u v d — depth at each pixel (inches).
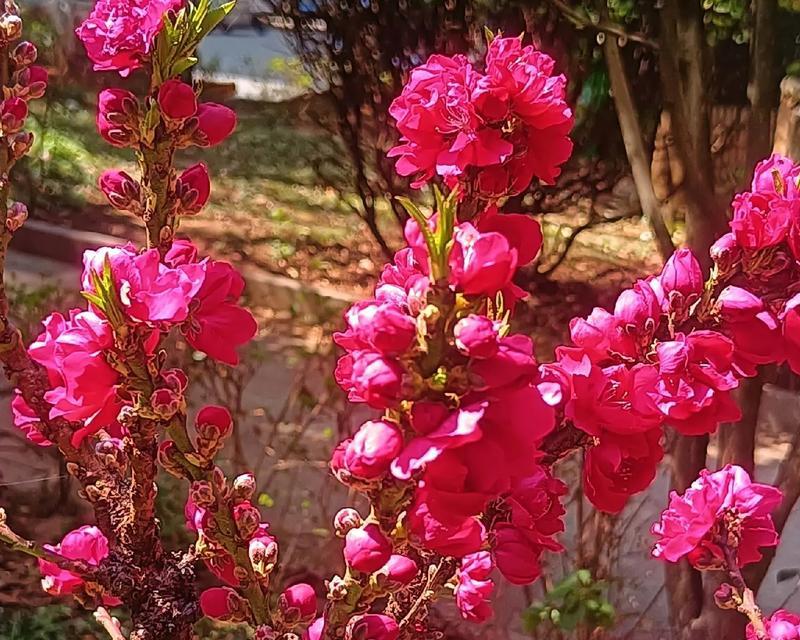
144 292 14.4
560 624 42.4
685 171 38.8
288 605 16.9
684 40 39.7
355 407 69.2
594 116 95.2
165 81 15.8
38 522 64.5
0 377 75.0
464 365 12.4
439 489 12.4
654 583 57.1
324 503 66.2
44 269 117.3
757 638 18.9
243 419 74.3
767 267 16.9
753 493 18.5
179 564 17.0
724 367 16.1
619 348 16.4
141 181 16.4
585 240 130.1
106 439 17.8
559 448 16.3
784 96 84.2
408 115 17.1
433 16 89.0
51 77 139.3
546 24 82.0
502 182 16.9
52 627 53.3
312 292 106.7
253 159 154.5
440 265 12.5
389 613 17.2
